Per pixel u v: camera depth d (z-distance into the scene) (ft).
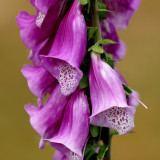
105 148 1.53
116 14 1.58
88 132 1.49
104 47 1.58
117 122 1.42
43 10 1.42
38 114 1.52
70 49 1.44
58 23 1.49
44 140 1.52
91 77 1.46
